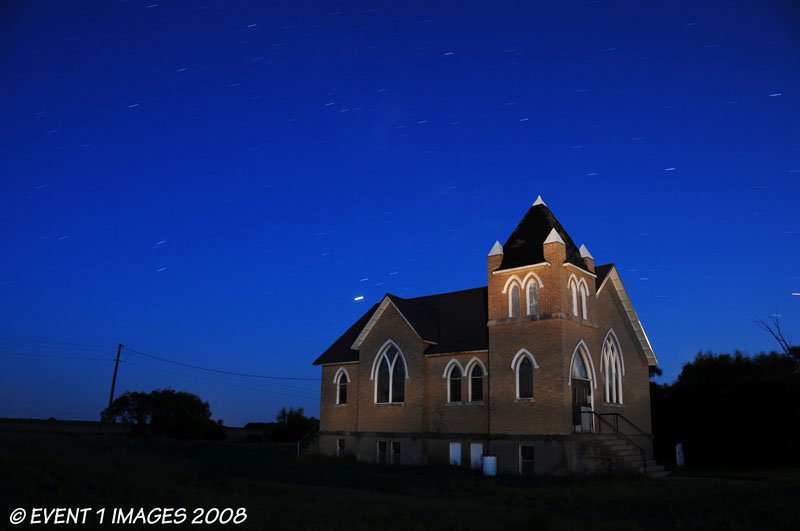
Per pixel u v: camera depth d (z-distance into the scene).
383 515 15.09
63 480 18.23
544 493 20.44
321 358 39.59
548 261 29.25
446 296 38.22
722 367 36.97
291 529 13.17
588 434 28.23
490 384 30.09
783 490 20.08
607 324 33.41
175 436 65.25
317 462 33.81
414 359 33.69
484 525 14.13
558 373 27.94
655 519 16.11
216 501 16.47
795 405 31.47
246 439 70.75
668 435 38.12
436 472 28.73
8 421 89.94
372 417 34.81
